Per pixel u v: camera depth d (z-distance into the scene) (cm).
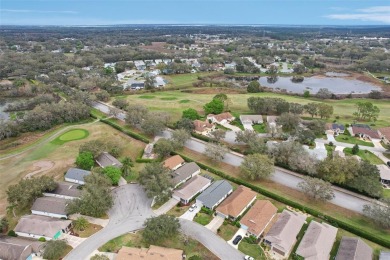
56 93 17650
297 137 10544
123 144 10719
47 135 11669
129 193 7812
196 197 7594
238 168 8969
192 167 8656
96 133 11725
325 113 12725
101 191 6969
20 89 17700
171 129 12075
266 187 8031
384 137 10888
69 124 12775
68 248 6000
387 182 8175
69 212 6581
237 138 10138
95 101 15962
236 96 17325
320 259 5488
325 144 10612
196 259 5422
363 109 12862
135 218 6875
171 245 6050
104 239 6244
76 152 10100
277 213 7006
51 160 9594
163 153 9425
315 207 7188
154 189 7100
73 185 7906
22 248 5678
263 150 9250
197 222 6738
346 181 7819
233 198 7144
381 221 6278
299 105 13175
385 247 5962
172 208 7244
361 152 10006
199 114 13738
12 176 8719
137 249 5741
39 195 7338
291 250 5938
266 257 5784
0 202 7475
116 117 13500
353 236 6291
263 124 12556
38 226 6303
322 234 5966
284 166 8950
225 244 6112
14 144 10856
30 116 12150
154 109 14625
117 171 8100
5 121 12250
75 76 19962
